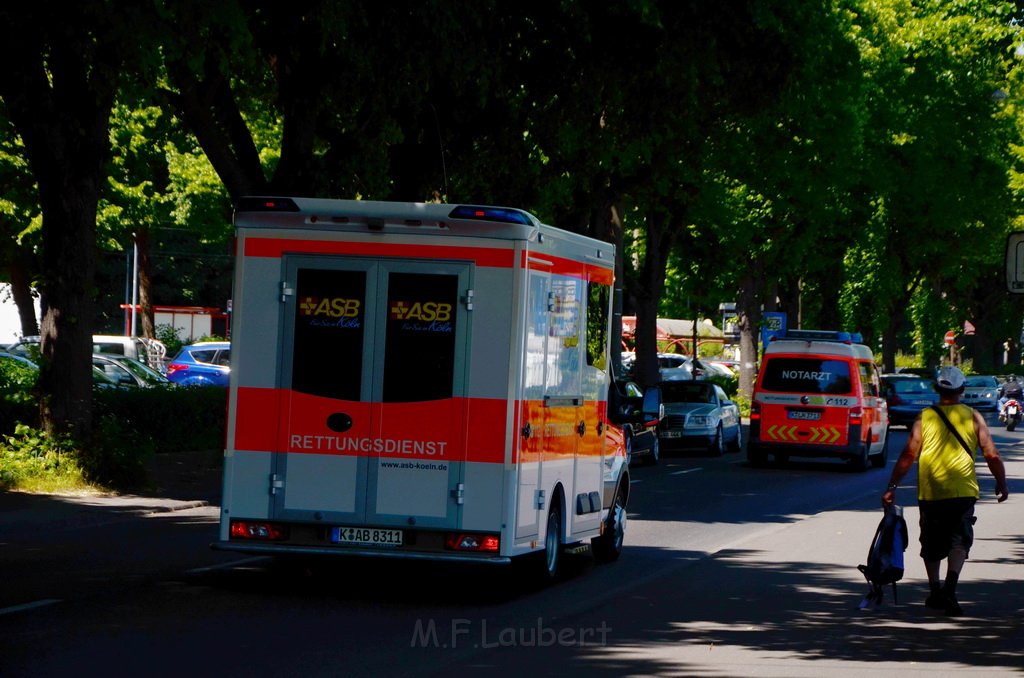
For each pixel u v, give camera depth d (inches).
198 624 499.2
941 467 566.3
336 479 570.3
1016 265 526.9
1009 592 631.8
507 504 561.6
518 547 570.3
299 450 572.7
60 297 984.9
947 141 2519.7
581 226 1531.7
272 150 1883.6
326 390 571.5
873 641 501.0
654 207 1815.9
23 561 666.2
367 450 568.4
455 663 442.9
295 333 573.3
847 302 2778.1
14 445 973.2
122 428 1025.5
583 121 1224.2
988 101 2495.1
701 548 783.7
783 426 1496.1
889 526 573.6
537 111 1225.4
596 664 447.2
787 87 1325.0
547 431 599.5
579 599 589.3
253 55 893.2
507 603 574.6
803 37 1323.8
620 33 1182.9
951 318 3846.0
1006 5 772.0
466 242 564.4
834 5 1879.9
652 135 1290.6
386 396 568.4
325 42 946.7
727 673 437.4
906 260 2763.3
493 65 1080.8
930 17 2416.3
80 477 964.0
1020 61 2444.6
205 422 1275.8
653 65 1203.2
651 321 1978.3
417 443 565.9
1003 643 500.7
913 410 2519.7
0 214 1328.7
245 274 575.2
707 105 1342.3
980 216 2723.9
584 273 645.3
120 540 759.7
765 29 1259.8
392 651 459.2
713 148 1614.2
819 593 618.8
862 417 1476.4
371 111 1060.5
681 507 1036.5
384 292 569.0
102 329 3956.7
